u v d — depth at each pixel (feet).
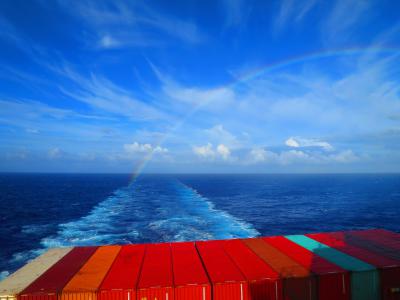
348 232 85.51
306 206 262.06
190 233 152.46
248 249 70.49
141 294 50.29
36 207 249.14
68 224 179.01
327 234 83.46
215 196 345.10
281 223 186.09
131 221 183.83
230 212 222.07
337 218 204.64
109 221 184.75
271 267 58.95
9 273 105.40
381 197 342.23
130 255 66.54
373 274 57.31
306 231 166.81
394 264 60.03
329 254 66.59
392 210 240.53
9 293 48.47
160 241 137.90
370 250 69.15
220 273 56.13
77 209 236.84
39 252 127.13
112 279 53.62
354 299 56.29
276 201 298.56
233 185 577.43
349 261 61.98
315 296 54.70
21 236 152.56
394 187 524.93
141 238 143.54
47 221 189.47
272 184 625.00
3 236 152.35
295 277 54.39
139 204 264.31
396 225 185.26
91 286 50.80
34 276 54.95
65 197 326.65
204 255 66.44
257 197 337.72
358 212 229.66
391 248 70.95
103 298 49.57
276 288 53.57
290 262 61.67
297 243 75.00
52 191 403.13
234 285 52.47
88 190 421.59
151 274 55.88
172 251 69.26
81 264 61.05
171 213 212.84
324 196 353.10
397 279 58.34
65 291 49.16
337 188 498.69
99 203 273.33
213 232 155.33
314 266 59.26
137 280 53.21
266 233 158.92
